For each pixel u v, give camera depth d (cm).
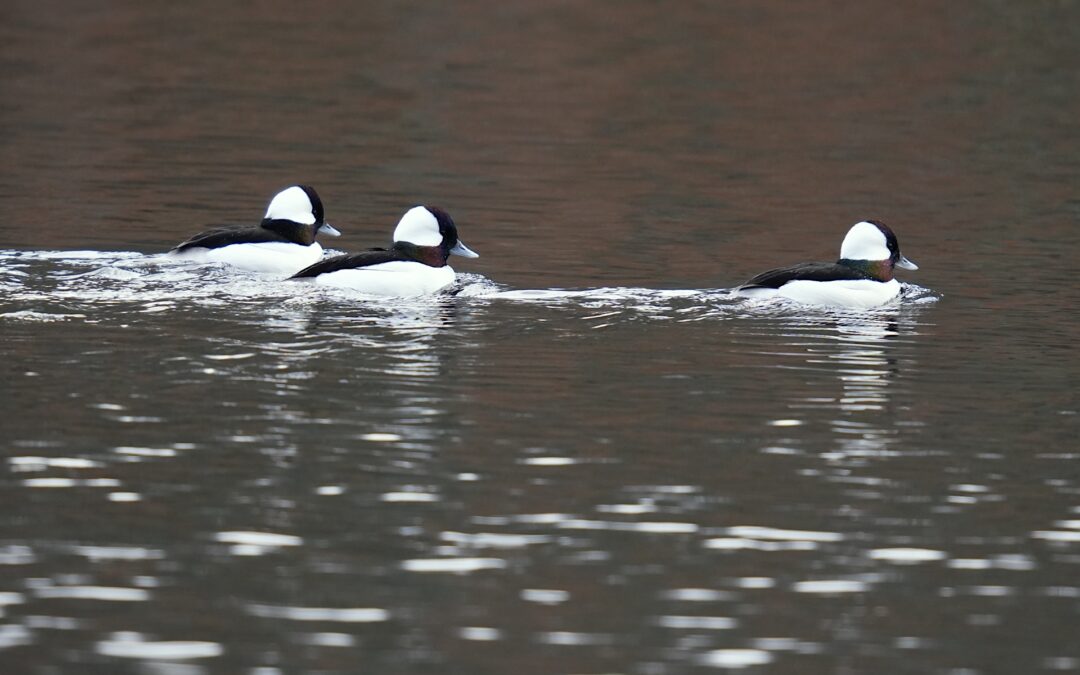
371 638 1012
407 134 3262
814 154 3148
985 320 1898
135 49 4209
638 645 1013
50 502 1220
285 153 3039
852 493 1287
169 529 1174
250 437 1382
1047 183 2888
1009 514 1246
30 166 2836
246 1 5022
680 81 3934
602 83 3897
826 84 3922
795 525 1214
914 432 1448
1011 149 3209
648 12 4878
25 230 2312
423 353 1673
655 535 1188
